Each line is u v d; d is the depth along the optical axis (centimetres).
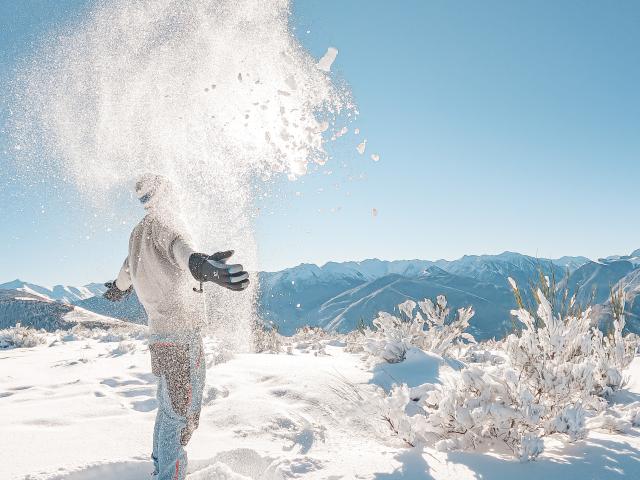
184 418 247
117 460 266
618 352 449
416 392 377
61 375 551
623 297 514
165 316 247
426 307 632
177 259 228
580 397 321
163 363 248
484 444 293
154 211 251
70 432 323
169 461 241
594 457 259
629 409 354
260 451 284
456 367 517
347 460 268
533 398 296
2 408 390
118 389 459
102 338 1062
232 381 441
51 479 244
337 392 393
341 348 910
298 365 496
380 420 351
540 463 254
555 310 434
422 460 263
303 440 307
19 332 1062
